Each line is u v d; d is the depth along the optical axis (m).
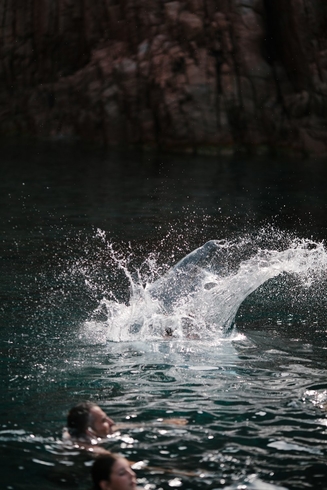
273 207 23.25
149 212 22.34
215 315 11.55
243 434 7.39
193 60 36.22
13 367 9.52
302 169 31.33
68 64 41.38
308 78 35.34
